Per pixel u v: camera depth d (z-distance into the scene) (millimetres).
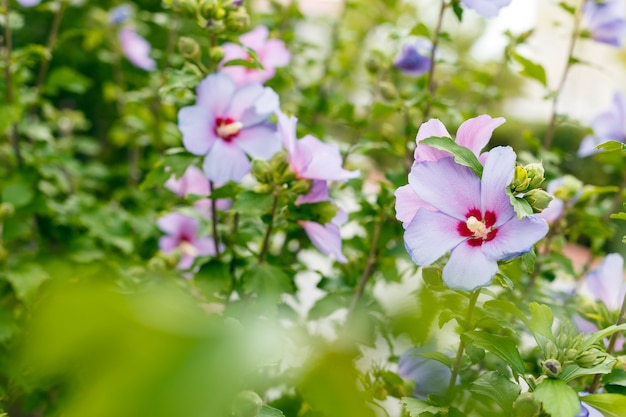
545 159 1467
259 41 1346
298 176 1109
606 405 896
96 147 2164
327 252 1167
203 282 1190
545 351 927
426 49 1484
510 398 942
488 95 1683
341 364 268
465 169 907
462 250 897
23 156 1522
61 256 1404
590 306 1146
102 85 2758
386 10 2121
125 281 1245
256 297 1164
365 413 261
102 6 2359
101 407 177
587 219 1368
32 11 2312
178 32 2080
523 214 874
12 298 1326
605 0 1436
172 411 179
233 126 1169
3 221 1434
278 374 1048
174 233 1431
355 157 1550
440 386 1054
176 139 1687
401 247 1271
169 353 182
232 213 1266
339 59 1947
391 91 1456
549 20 1902
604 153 1452
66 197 1890
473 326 936
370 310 1158
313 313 1241
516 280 1124
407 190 936
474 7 1130
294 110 1624
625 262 1427
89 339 174
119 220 1521
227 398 189
